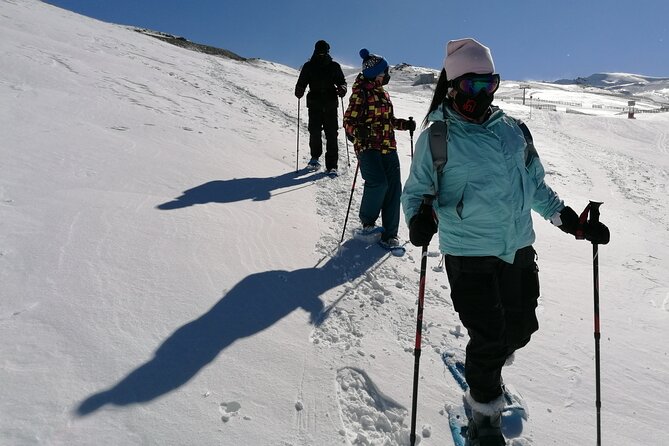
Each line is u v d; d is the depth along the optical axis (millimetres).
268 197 5762
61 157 5465
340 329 3277
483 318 2340
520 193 2408
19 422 2035
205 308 3162
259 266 3938
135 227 4086
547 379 3117
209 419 2264
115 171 5426
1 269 3127
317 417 2430
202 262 3756
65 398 2215
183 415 2254
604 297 4527
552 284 4664
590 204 2531
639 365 3398
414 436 2291
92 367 2441
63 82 9133
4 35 11820
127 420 2166
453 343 3371
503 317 2375
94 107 8031
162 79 12242
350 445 2307
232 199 5391
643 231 7895
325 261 4348
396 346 3215
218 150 7410
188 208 4797
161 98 10031
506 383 3002
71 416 2125
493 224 2359
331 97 7445
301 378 2688
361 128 4902
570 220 2590
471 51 2318
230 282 3564
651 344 3721
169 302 3139
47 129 6363
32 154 5348
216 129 8672
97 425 2107
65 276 3178
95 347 2584
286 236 4691
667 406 2988
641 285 4965
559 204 2627
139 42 19438
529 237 2484
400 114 18188
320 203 6062
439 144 2320
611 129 24844
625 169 14977
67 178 4926
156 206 4680
